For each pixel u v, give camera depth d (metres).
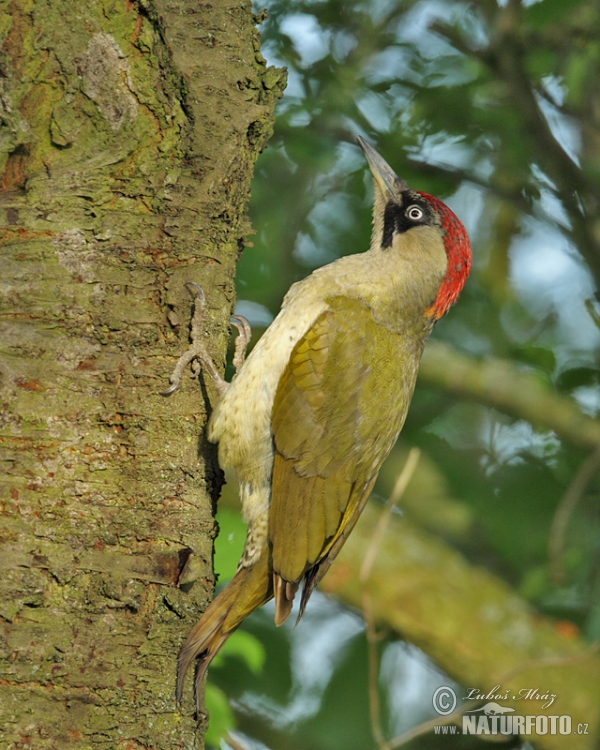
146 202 7.09
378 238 9.99
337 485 8.77
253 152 7.88
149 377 6.93
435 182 14.14
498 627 12.90
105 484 6.56
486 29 14.09
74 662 6.16
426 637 12.84
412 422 14.94
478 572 13.58
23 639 6.03
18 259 6.64
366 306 9.29
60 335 6.61
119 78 6.95
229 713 9.71
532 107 13.62
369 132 14.00
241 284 13.64
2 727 5.88
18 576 6.10
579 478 12.44
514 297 15.45
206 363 7.36
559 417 14.12
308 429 8.66
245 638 10.54
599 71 13.96
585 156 14.93
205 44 7.54
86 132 6.92
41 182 6.82
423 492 14.57
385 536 13.41
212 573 7.26
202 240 7.39
